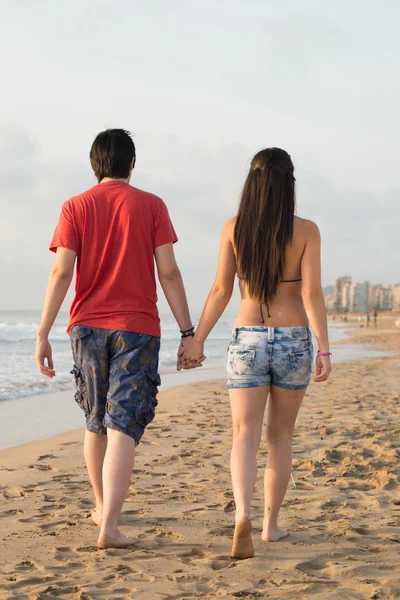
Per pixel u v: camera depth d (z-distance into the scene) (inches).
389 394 403.2
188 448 232.8
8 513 152.9
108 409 128.3
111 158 133.6
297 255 120.7
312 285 120.5
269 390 125.5
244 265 121.3
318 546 125.0
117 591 102.4
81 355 130.4
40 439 278.5
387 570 111.0
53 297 130.1
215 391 444.8
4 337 1256.2
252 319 121.7
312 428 270.1
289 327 120.6
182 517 146.7
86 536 132.7
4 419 331.3
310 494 169.5
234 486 119.0
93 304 129.9
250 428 122.3
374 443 233.8
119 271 129.4
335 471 195.6
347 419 295.7
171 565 115.0
